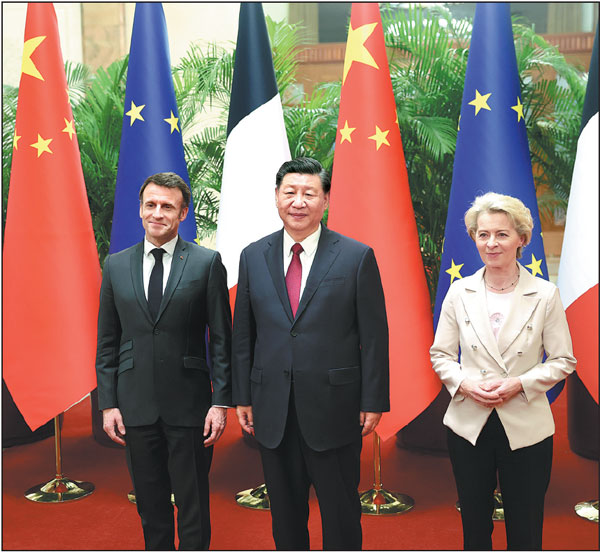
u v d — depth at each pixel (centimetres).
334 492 231
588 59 789
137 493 254
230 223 344
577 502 340
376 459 345
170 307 249
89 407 541
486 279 236
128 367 250
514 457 224
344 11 829
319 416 228
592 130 311
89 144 429
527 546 225
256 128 342
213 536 306
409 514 329
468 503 230
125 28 796
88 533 311
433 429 420
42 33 338
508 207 222
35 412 328
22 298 330
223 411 250
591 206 307
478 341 229
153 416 248
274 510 236
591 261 303
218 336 254
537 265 307
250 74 344
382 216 312
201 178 452
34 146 333
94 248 347
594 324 300
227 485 373
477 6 316
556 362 225
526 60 402
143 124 340
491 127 308
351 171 318
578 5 796
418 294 314
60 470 369
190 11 768
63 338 331
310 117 427
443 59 399
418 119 388
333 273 233
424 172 403
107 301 259
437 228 406
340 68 832
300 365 229
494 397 219
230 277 341
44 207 332
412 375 311
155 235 250
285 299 233
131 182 340
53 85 339
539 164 413
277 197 236
